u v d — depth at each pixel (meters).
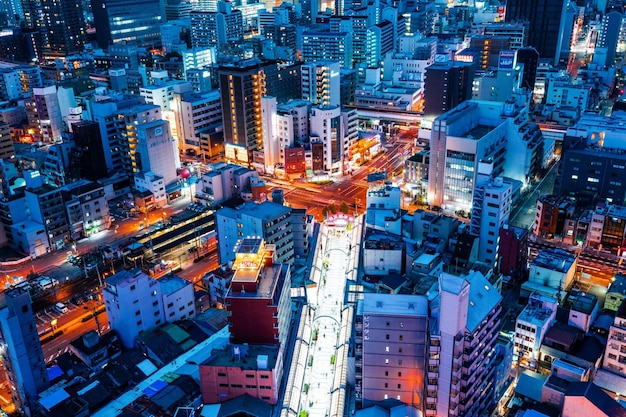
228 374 123.88
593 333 143.12
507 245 177.00
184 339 147.88
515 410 124.94
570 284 172.38
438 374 114.19
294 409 128.38
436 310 116.69
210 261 197.88
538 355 140.12
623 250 181.75
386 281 169.25
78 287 181.25
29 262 199.62
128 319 146.38
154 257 192.88
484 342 116.88
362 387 127.06
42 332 160.50
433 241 185.62
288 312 148.88
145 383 134.62
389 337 120.38
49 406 125.69
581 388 112.25
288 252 180.12
